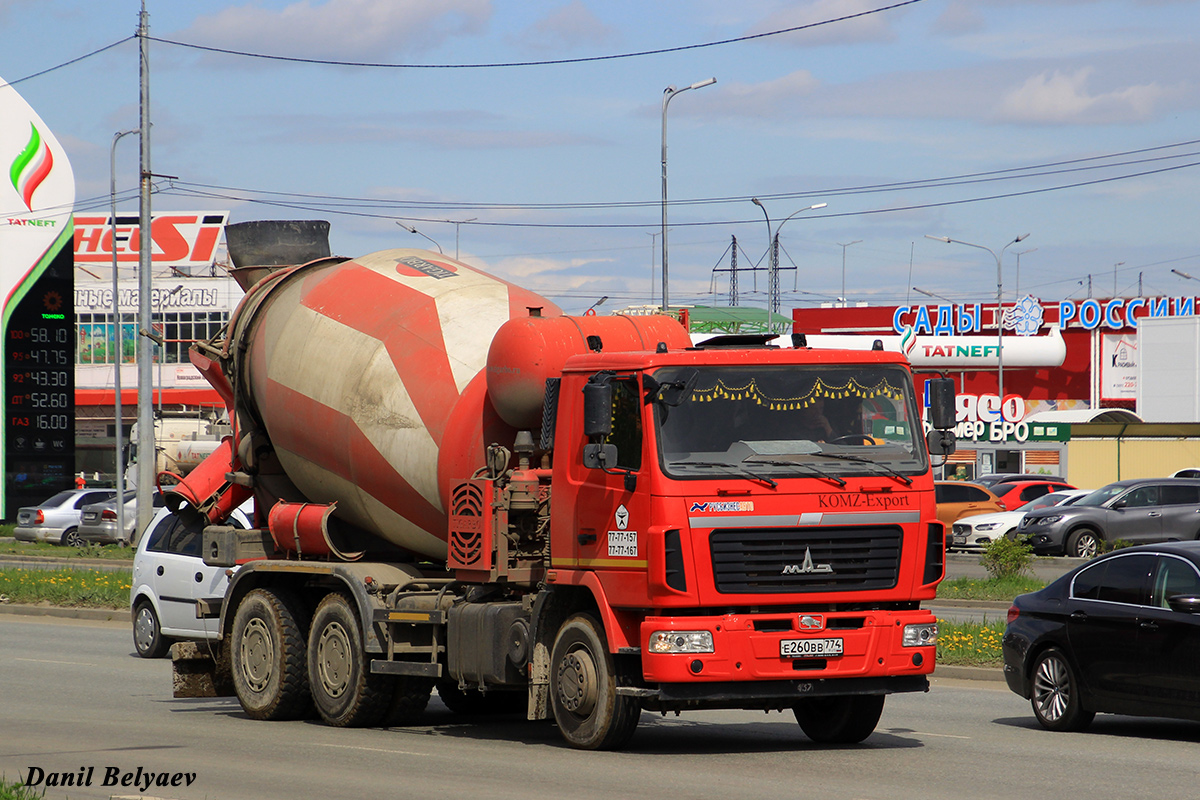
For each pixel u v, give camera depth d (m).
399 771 18.64
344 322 25.17
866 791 16.94
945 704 26.84
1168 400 136.38
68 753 20.36
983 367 145.75
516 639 21.20
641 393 19.30
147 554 35.41
